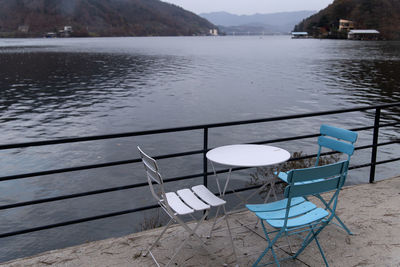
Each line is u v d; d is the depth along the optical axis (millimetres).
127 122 27641
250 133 22297
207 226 3836
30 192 12133
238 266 3064
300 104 34375
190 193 3186
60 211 10242
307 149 17812
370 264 3139
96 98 38750
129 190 11656
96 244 3477
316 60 87062
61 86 47719
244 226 3832
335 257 3256
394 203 4410
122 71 65000
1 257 7836
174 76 58219
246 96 39500
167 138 20938
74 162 16359
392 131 21859
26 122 27219
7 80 53188
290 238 3590
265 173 10414
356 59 87688
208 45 190875
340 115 28297
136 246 3430
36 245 8273
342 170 2857
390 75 55500
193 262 3158
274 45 186000
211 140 20609
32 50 130375
